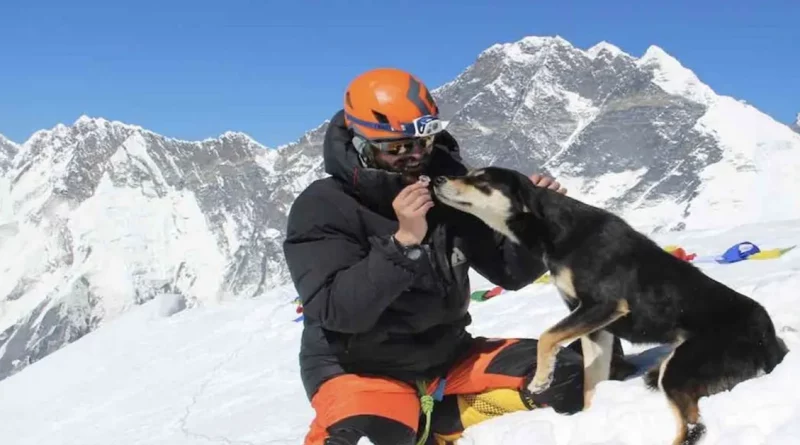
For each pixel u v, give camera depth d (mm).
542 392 2699
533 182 2846
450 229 2736
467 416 2824
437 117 2580
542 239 2752
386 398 2650
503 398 2764
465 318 2777
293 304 6820
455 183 2715
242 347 6035
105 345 6992
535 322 4207
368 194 2545
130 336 7141
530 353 2762
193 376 5594
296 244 2574
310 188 2625
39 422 5598
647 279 2631
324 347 2686
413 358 2654
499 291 5320
